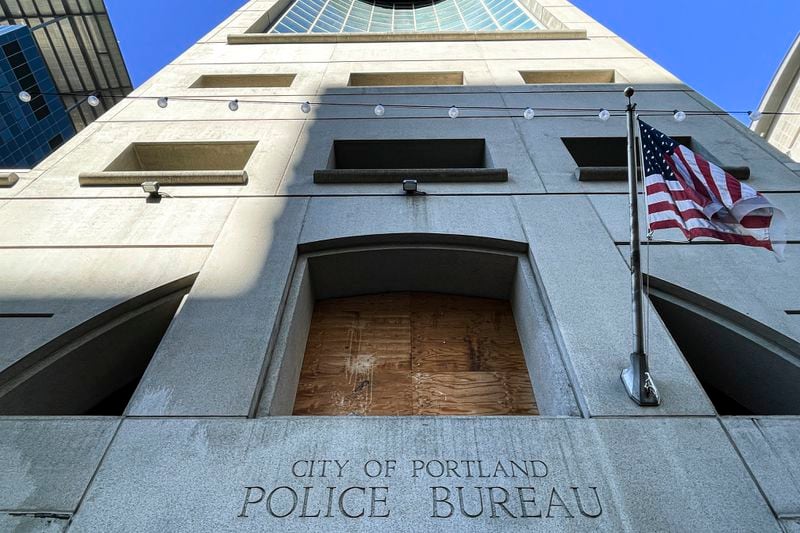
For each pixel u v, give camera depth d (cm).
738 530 345
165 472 381
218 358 480
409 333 638
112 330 548
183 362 475
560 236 642
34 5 3219
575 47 1309
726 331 547
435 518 349
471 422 414
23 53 3133
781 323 523
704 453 390
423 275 684
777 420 414
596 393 440
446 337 632
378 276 684
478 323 652
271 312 532
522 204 709
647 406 427
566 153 835
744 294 558
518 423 414
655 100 1011
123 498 365
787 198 716
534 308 562
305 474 377
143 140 891
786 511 355
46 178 784
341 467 381
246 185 764
